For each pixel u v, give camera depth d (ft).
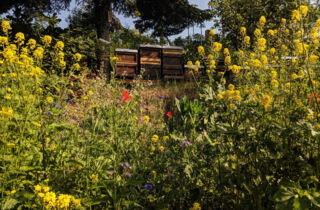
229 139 6.91
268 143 6.31
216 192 6.97
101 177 6.61
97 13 32.83
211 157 7.21
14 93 7.82
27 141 6.84
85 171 6.59
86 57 27.32
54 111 7.68
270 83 8.48
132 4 33.55
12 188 5.95
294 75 7.46
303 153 6.38
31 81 8.65
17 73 8.45
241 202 6.28
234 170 6.53
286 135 5.62
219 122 7.12
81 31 27.91
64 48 24.36
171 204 7.36
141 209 6.91
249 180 6.27
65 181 6.62
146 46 32.32
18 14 26.23
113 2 32.89
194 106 8.77
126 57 31.04
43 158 6.64
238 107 6.61
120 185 6.12
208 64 10.21
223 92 7.13
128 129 9.00
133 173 6.84
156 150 8.86
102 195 6.02
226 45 32.30
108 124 8.64
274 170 6.41
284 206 4.29
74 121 9.84
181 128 9.03
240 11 34.96
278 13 31.63
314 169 5.71
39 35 24.64
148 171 7.66
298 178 6.02
